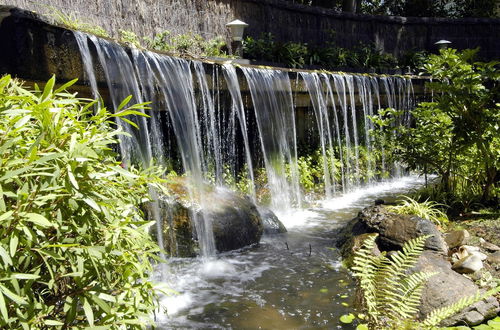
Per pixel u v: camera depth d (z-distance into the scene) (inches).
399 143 265.0
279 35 503.2
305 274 186.4
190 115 249.3
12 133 60.3
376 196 369.4
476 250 180.4
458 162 252.1
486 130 227.6
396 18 617.3
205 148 278.1
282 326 142.1
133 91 212.1
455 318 138.7
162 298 161.3
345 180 390.9
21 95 69.1
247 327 141.5
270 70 319.3
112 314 68.1
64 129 65.9
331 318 147.1
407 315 131.7
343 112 398.0
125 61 208.1
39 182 61.1
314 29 546.0
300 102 355.3
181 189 219.8
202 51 394.0
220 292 168.7
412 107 497.7
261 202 306.3
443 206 242.2
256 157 327.3
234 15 446.3
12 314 61.6
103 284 69.6
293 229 263.4
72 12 301.0
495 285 154.5
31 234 57.8
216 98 272.5
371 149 429.4
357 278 174.2
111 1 334.6
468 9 745.6
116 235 67.6
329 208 323.9
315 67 474.0
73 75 181.8
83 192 63.6
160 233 198.5
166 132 277.7
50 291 69.7
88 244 65.6
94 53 191.8
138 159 217.6
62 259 60.6
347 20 581.3
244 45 433.7
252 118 324.5
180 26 392.8
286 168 340.5
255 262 202.1
